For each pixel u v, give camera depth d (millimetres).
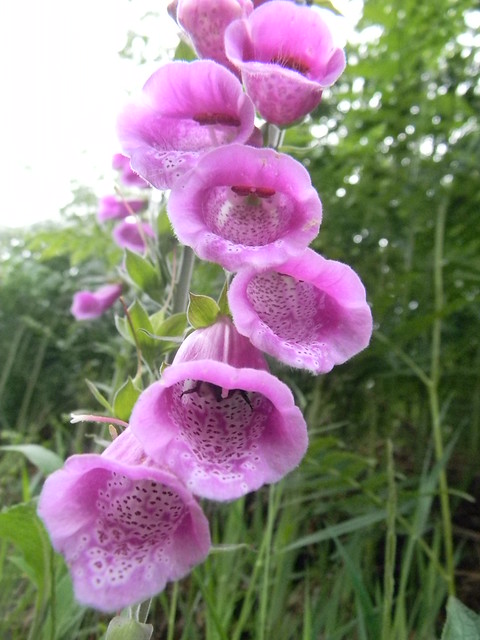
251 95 109
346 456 200
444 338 313
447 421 302
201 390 96
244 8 114
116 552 83
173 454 82
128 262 156
